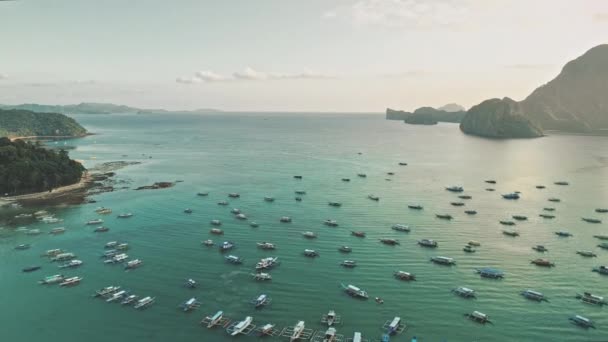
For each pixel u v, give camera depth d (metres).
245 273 99.00
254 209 154.12
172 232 127.94
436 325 77.81
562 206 162.12
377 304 85.00
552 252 113.69
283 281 94.88
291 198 171.38
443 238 124.25
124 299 86.44
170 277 96.75
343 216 146.12
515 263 106.12
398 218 144.50
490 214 150.38
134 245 116.88
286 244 118.44
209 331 75.44
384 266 103.62
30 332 75.31
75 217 142.62
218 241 120.19
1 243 117.69
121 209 153.00
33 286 92.25
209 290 90.50
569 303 86.00
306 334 74.38
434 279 96.50
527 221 142.25
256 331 75.44
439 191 187.12
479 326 77.56
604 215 150.00
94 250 113.06
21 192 173.62
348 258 108.44
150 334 74.62
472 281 95.62
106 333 74.94
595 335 74.94
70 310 82.50
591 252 112.81
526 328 77.00
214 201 165.25
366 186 196.62
